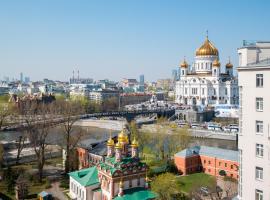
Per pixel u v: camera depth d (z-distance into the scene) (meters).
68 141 147.75
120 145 97.94
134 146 101.00
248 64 58.09
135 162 98.12
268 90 53.88
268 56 59.56
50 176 137.50
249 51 58.69
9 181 123.06
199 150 154.62
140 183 98.94
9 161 158.12
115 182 94.44
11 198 112.69
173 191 111.50
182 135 171.12
